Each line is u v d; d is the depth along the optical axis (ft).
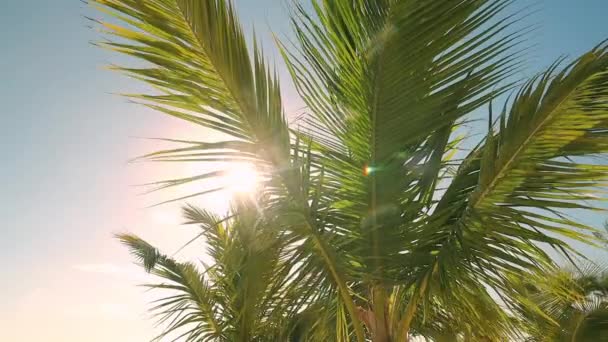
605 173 7.84
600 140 7.72
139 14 7.23
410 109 8.86
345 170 10.03
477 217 8.97
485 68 8.65
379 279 10.61
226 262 11.91
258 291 11.57
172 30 7.43
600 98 7.36
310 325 13.51
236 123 8.79
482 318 10.05
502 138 8.50
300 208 9.40
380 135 9.35
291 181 9.33
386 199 10.08
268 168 9.24
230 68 7.89
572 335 20.22
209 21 7.39
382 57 8.23
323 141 10.78
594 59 7.17
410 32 7.93
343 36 8.59
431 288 10.29
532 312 10.41
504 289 9.06
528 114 7.98
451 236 9.72
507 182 8.52
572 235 8.59
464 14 7.84
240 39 7.92
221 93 8.31
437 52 8.21
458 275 9.30
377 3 7.88
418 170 10.35
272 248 10.43
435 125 9.15
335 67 9.21
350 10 8.25
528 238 8.68
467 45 8.27
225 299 21.72
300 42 9.47
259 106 8.52
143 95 8.25
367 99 8.92
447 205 10.29
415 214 10.56
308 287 10.75
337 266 10.53
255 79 8.36
